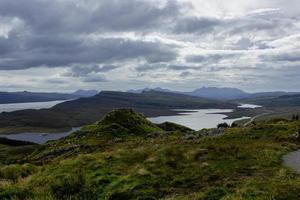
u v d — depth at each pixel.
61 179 23.53
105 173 24.88
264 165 25.05
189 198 19.05
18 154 105.62
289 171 22.25
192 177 23.09
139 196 20.52
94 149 53.56
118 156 29.62
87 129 82.81
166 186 21.92
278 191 17.75
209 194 19.19
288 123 51.19
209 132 52.19
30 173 30.47
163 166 25.94
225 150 31.23
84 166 27.41
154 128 85.69
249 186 19.22
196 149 31.36
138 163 27.61
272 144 35.16
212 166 25.48
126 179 23.08
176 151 29.69
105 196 21.03
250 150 30.98
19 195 21.83
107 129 76.62
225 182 21.27
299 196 16.98
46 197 20.67
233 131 47.91
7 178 28.62
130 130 79.62
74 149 60.06
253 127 49.56
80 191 21.75
